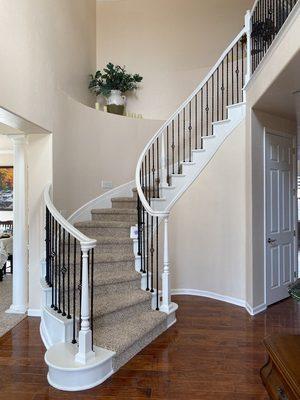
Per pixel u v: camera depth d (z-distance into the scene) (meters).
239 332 3.26
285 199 4.36
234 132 4.15
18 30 3.04
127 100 6.21
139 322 3.07
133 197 4.99
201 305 4.07
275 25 3.34
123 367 2.60
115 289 3.38
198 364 2.64
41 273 3.66
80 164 4.55
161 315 3.25
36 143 3.79
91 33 5.80
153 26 6.24
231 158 4.18
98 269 3.53
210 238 4.35
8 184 7.93
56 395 2.24
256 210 3.88
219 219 4.27
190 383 2.38
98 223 4.21
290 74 2.78
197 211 4.44
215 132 4.32
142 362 2.68
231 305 4.07
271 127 4.12
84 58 5.33
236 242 4.12
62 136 4.07
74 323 2.69
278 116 4.20
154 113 6.16
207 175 4.37
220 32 6.09
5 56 2.81
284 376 1.32
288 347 1.55
